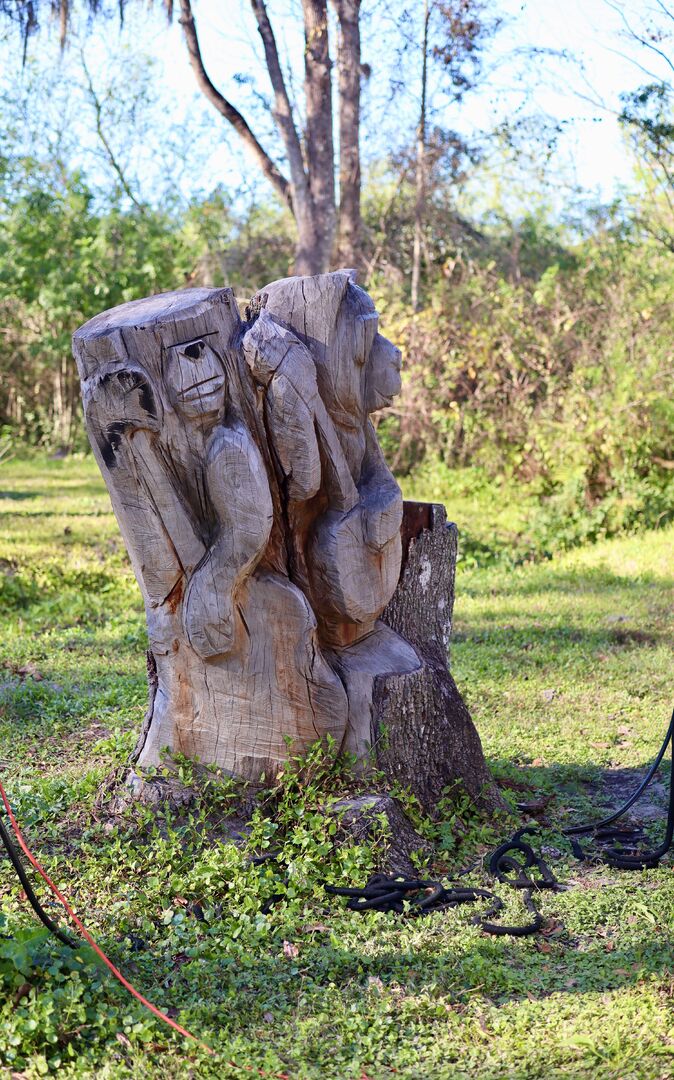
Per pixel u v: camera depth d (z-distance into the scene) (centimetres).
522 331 1525
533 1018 319
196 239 2492
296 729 427
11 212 2506
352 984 335
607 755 572
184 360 386
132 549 411
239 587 411
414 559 484
